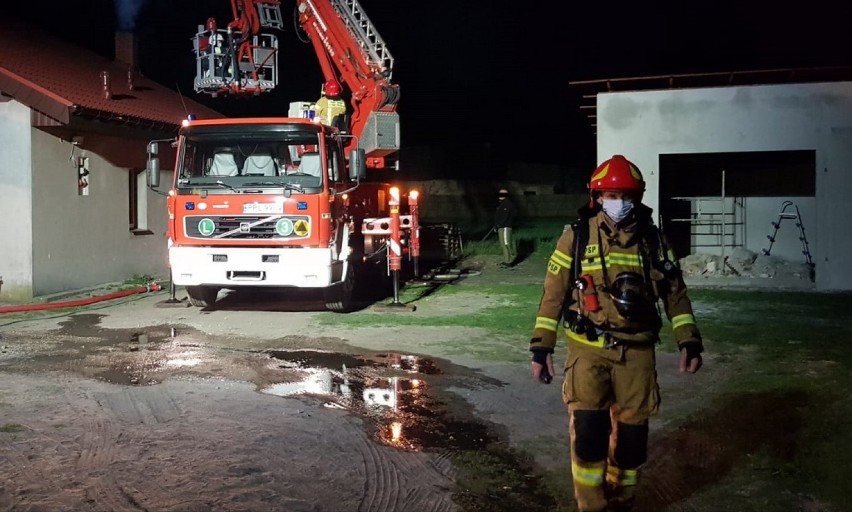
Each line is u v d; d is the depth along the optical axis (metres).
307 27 14.46
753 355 8.41
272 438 5.81
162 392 7.09
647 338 3.96
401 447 5.63
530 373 7.80
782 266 15.07
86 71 17.05
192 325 10.61
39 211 12.79
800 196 15.85
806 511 4.46
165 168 16.45
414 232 14.90
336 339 9.57
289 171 10.86
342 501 4.68
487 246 22.08
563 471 5.16
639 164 14.12
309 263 10.52
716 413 6.33
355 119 14.21
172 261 10.77
